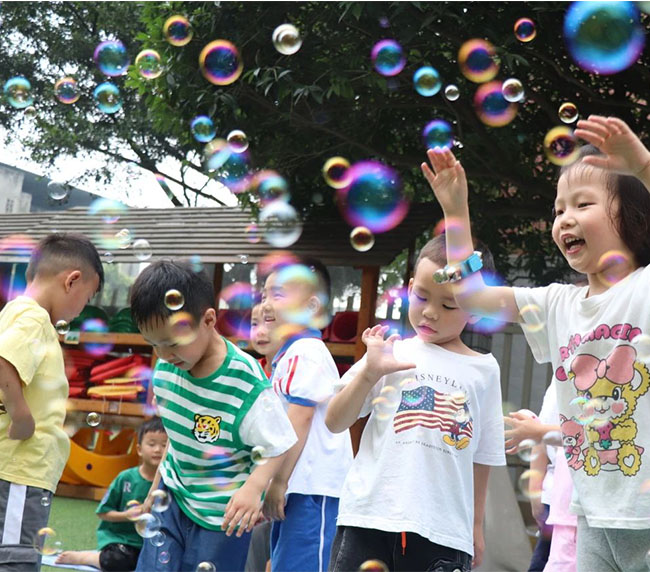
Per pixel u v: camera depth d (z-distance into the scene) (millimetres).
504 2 4566
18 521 2322
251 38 4805
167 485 2330
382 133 5414
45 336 2439
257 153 5219
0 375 2307
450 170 2076
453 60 4871
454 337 2322
